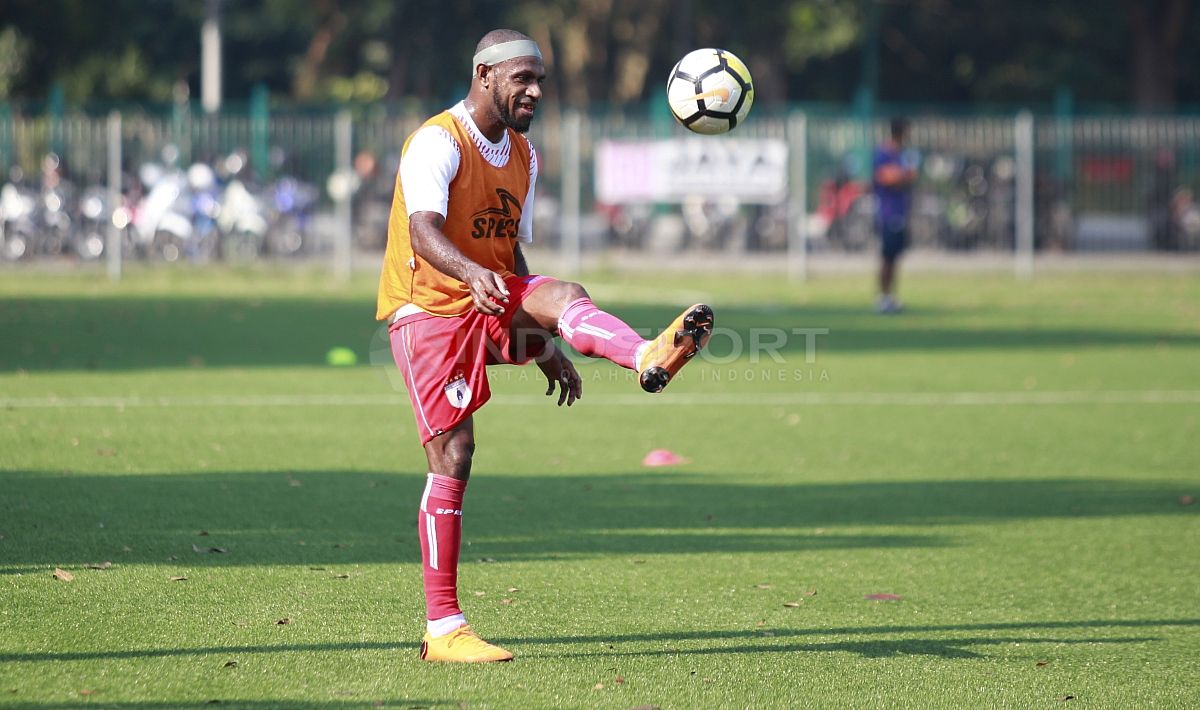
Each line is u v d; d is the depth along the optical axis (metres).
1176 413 45.69
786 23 182.50
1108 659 20.30
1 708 16.94
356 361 55.25
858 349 62.41
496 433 40.41
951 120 105.38
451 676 18.69
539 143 106.75
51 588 22.56
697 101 22.14
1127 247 108.69
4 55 153.50
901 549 27.45
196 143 100.25
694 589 23.88
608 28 182.50
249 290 87.88
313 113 118.56
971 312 79.12
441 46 187.50
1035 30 188.38
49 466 33.19
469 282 18.64
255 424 40.31
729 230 108.50
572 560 25.88
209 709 17.11
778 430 41.75
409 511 29.55
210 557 25.06
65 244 97.56
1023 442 40.22
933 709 17.88
